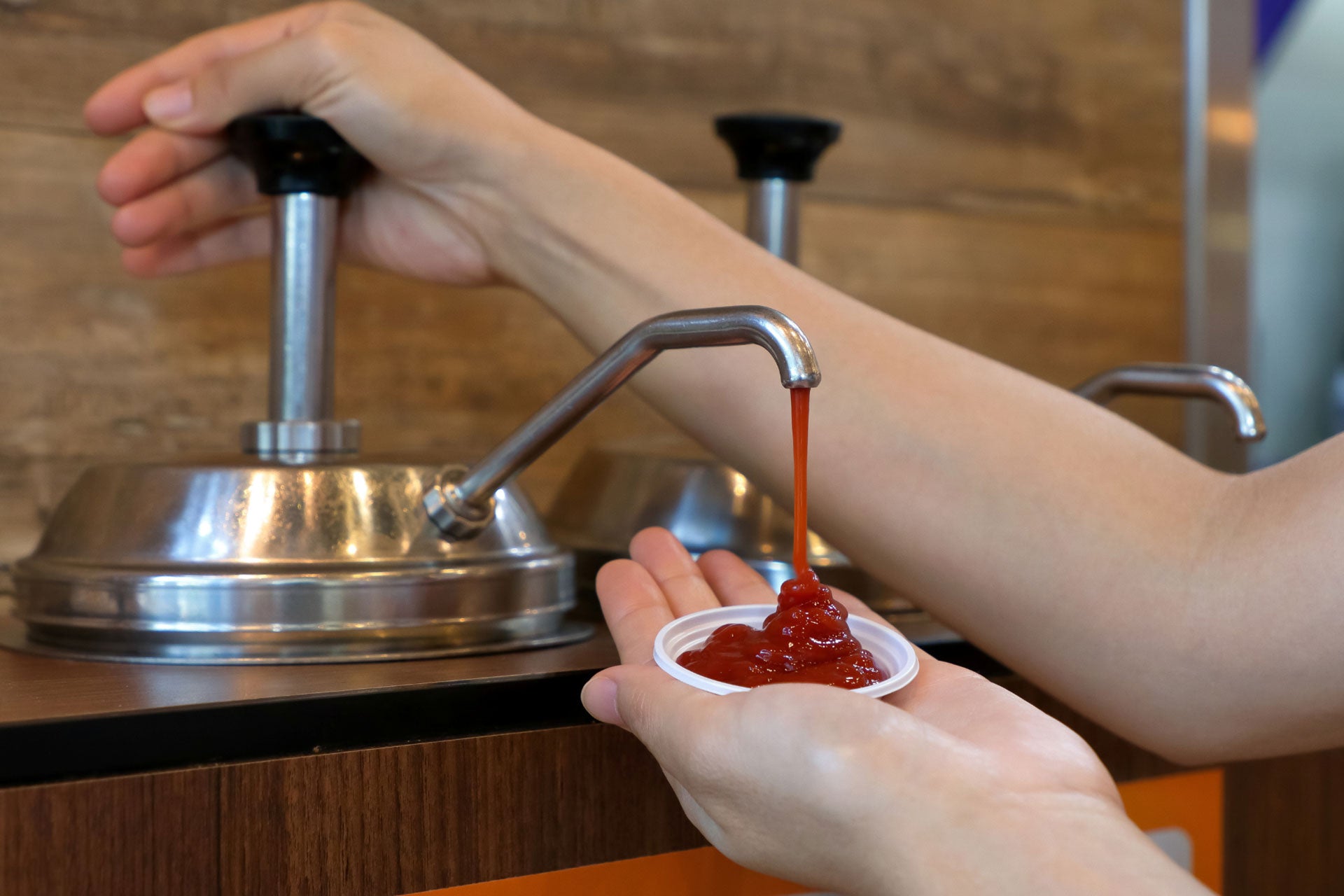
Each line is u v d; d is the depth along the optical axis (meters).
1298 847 0.74
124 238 0.72
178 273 0.79
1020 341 1.27
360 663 0.59
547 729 0.54
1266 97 1.74
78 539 0.62
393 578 0.60
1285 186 1.77
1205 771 0.70
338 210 0.71
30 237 0.87
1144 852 0.36
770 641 0.48
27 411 0.88
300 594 0.58
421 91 0.65
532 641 0.65
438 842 0.51
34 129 0.87
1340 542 0.50
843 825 0.39
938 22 1.21
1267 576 0.52
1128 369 0.73
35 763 0.45
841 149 1.17
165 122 0.67
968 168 1.23
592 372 0.55
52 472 0.89
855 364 0.59
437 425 1.01
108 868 0.45
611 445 0.88
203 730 0.48
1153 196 1.34
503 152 0.65
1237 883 0.72
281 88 0.65
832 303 0.61
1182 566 0.54
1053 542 0.55
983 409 0.58
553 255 0.65
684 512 0.78
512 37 1.02
